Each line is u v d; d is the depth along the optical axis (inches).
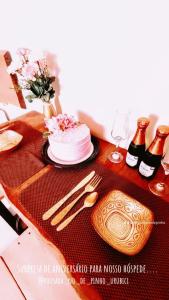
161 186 27.2
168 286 17.5
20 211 24.7
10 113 61.3
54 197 26.0
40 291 27.9
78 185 27.6
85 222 23.0
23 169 30.7
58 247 20.8
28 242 33.9
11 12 35.7
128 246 19.8
